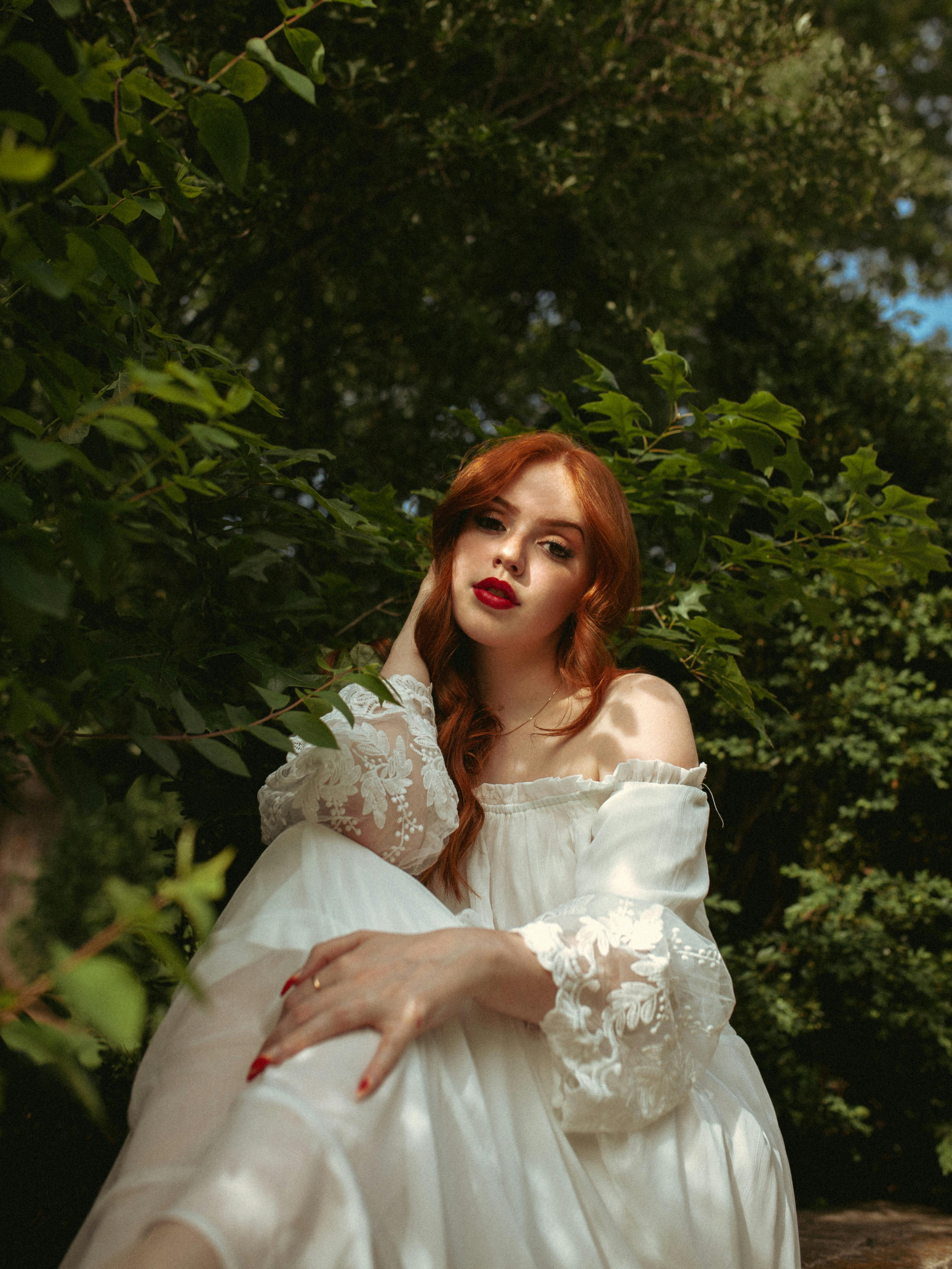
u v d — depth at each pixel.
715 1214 1.28
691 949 1.33
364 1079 1.06
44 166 0.70
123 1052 1.90
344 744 1.43
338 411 3.26
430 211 3.04
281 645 1.83
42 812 2.64
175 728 1.55
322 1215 0.96
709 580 2.11
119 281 1.17
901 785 2.93
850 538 1.94
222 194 2.34
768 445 1.86
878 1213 2.57
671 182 3.70
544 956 1.23
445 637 1.75
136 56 1.32
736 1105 1.43
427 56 2.72
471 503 1.68
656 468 1.99
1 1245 1.62
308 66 1.19
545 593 1.65
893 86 4.15
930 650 2.96
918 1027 2.72
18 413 1.12
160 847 2.07
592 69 2.90
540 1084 1.28
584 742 1.63
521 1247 1.10
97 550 0.93
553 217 3.04
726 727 3.05
